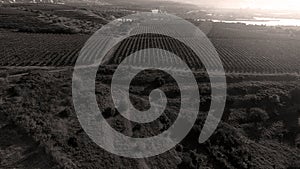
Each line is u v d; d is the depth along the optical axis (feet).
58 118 136.26
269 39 474.49
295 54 341.41
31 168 105.50
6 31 411.54
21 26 452.76
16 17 529.86
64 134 125.08
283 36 522.88
